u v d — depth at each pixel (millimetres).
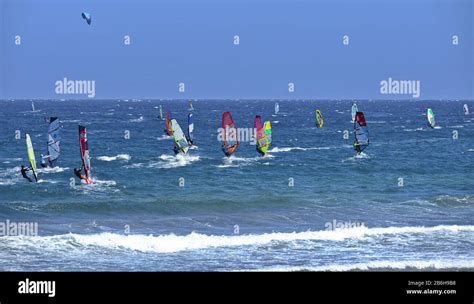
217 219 38344
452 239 32344
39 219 37469
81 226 35562
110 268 26859
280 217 39000
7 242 29797
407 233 33406
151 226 36156
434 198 44469
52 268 26672
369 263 27797
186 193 47062
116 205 41312
